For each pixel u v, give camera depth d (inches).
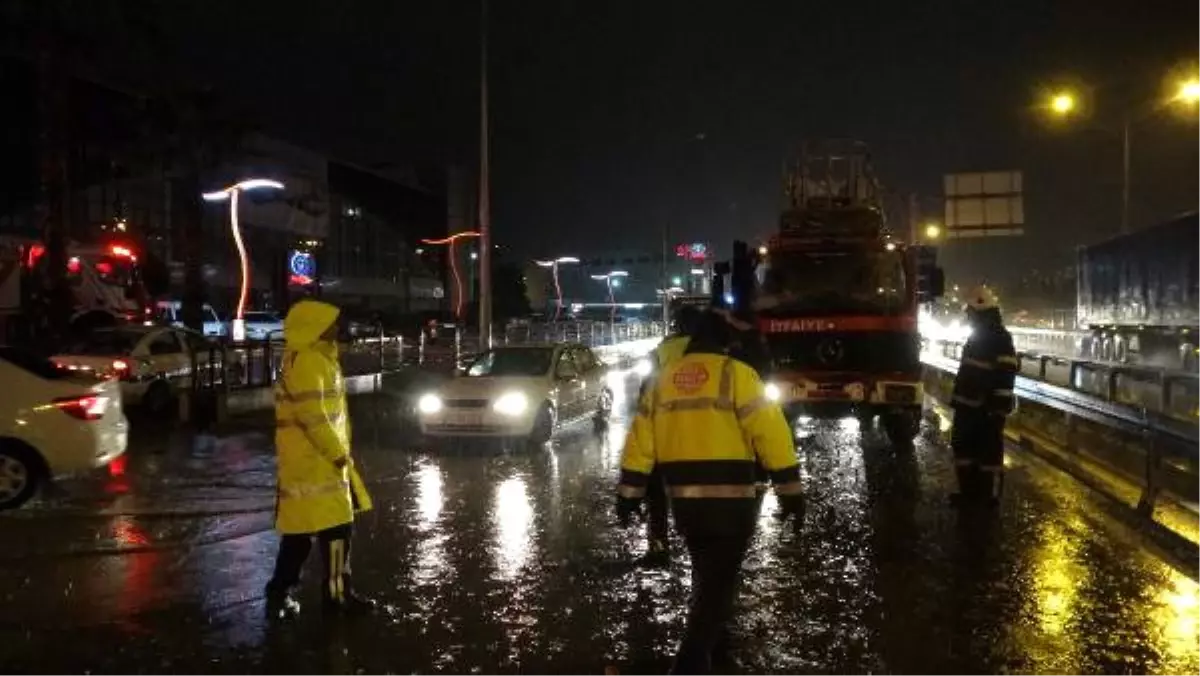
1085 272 1344.7
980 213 1552.7
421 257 3203.7
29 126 1477.6
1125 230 1350.9
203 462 549.0
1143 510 399.5
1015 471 519.2
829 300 601.0
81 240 1198.3
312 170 2556.6
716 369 208.4
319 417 268.1
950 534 373.1
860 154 701.9
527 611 279.7
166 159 1462.8
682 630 263.3
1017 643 252.1
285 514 270.7
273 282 2316.7
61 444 423.8
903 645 251.1
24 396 420.8
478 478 510.6
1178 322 999.0
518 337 1609.3
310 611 280.2
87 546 356.2
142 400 743.1
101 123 1380.4
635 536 373.4
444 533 379.6
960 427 428.8
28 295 1008.2
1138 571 319.6
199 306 1378.0
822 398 597.9
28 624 267.4
